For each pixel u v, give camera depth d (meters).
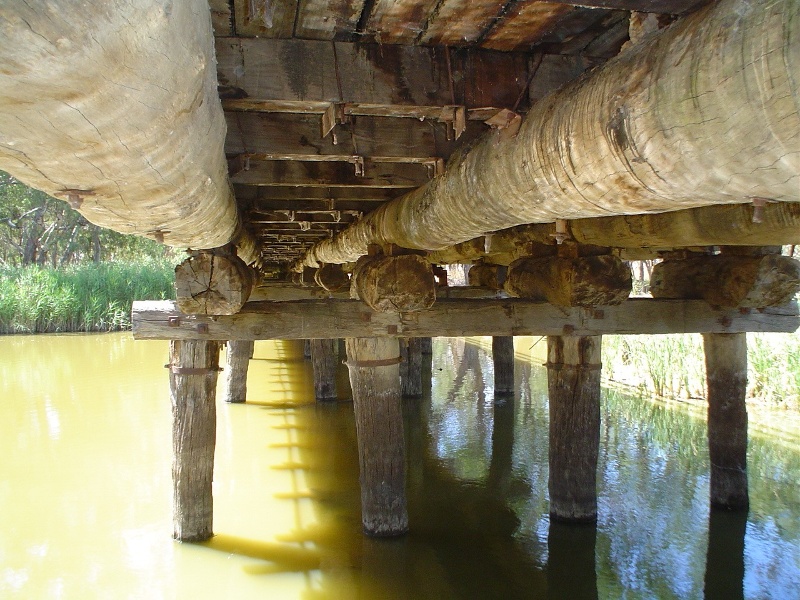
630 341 11.18
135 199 1.67
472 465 7.16
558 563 4.85
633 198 1.96
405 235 4.20
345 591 4.46
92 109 1.07
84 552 5.02
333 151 3.38
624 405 9.53
